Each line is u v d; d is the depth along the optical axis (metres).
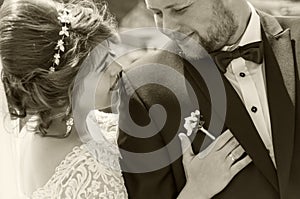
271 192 1.83
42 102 1.71
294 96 1.83
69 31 1.72
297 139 1.84
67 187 1.72
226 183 1.82
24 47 1.68
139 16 3.75
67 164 1.75
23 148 1.97
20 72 1.69
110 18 1.84
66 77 1.69
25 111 1.76
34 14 1.71
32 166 1.87
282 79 1.83
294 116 1.82
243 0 1.85
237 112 1.82
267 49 1.84
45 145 1.84
